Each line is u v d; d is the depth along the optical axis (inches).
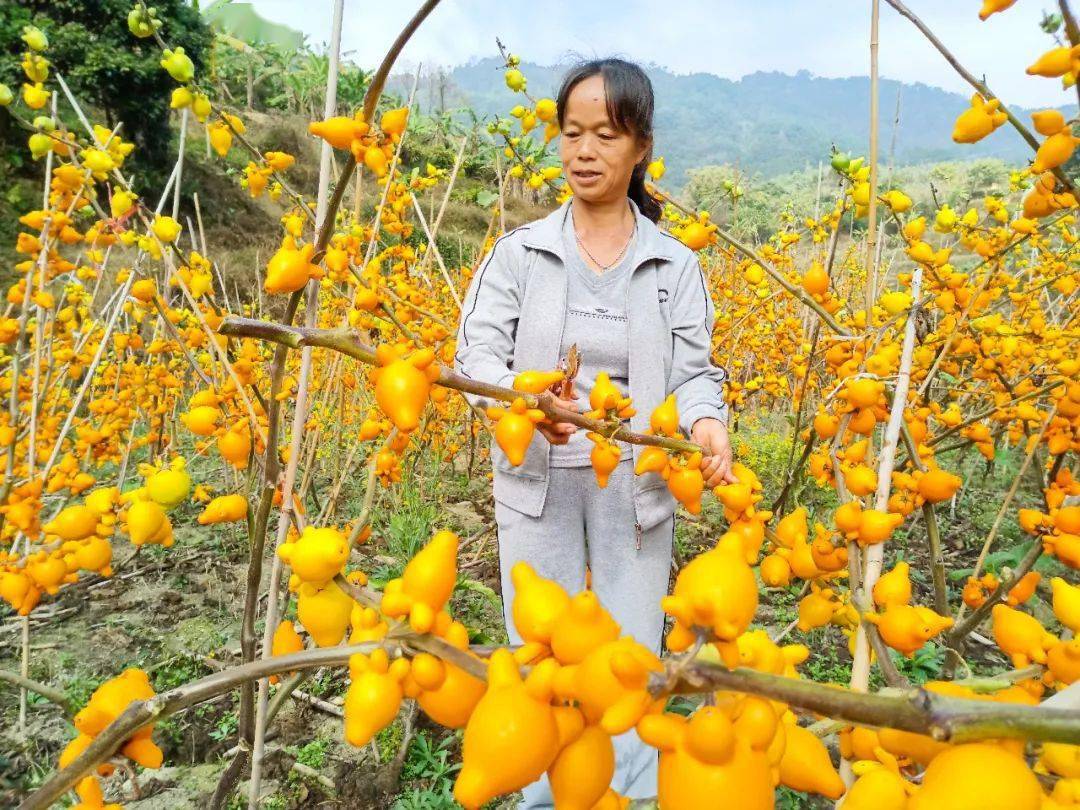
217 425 52.7
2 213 426.0
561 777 20.8
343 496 162.6
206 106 54.1
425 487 175.0
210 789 81.0
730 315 169.5
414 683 23.6
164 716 24.7
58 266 84.9
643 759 68.1
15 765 81.7
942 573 79.8
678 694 20.2
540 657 21.9
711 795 18.3
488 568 135.9
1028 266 126.5
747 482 43.6
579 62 65.2
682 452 46.5
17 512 72.2
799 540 44.8
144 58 479.2
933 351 103.2
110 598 121.9
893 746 21.9
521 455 36.0
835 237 78.6
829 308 82.7
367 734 22.9
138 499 39.2
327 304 145.8
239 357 65.5
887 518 38.3
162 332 123.9
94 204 71.2
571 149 65.0
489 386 34.4
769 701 19.7
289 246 38.3
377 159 39.4
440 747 88.7
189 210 550.9
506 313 69.9
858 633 36.6
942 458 189.9
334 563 27.7
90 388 147.7
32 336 101.5
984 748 18.0
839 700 18.6
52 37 446.3
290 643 38.5
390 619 26.0
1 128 444.8
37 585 54.4
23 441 104.7
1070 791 19.8
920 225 68.8
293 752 86.4
